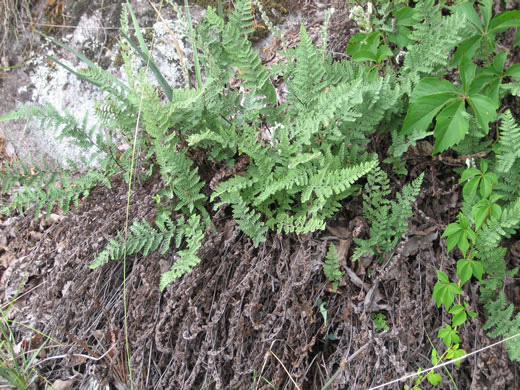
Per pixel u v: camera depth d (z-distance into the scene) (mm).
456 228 369
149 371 446
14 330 507
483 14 407
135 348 454
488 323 383
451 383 374
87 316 484
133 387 438
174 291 451
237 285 437
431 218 441
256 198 445
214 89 476
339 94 417
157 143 451
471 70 412
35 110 503
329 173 410
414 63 444
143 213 491
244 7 484
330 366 413
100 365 454
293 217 441
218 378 412
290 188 433
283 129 446
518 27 420
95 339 477
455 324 361
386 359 395
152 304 462
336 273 417
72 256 497
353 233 425
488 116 389
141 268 478
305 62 435
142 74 430
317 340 428
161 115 445
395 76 463
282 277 434
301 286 422
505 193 424
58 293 513
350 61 488
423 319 400
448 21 423
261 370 411
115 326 472
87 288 490
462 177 398
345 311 423
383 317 413
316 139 458
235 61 466
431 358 389
